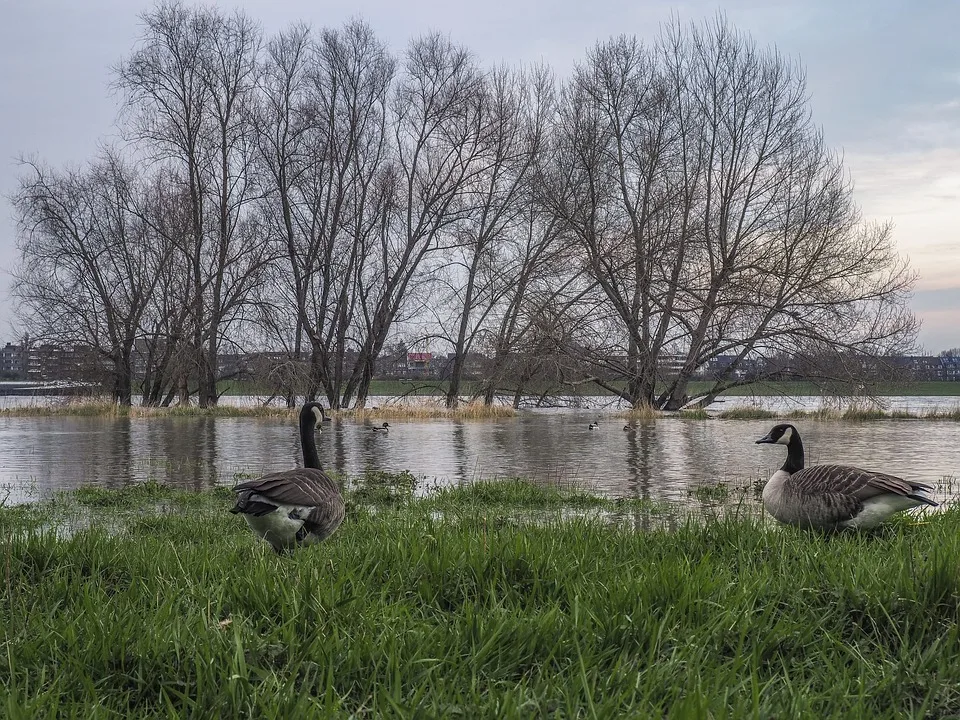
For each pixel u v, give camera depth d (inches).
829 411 1419.8
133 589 205.5
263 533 269.0
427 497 490.3
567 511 443.5
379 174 1628.9
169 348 1599.4
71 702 143.9
